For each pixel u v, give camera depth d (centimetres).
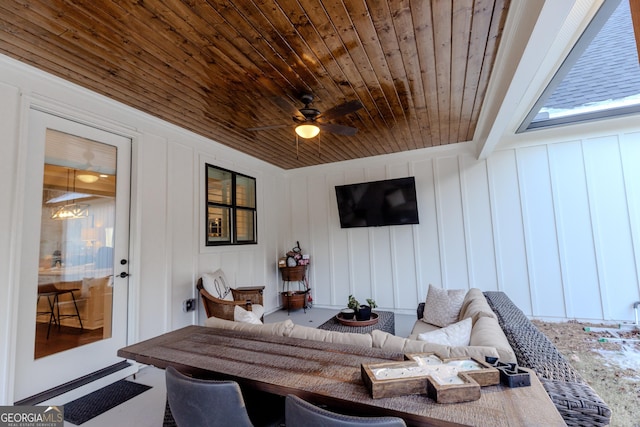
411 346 158
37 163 256
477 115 375
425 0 191
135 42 222
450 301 315
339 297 570
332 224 587
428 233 511
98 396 261
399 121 390
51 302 259
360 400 109
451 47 238
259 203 549
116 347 304
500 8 198
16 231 235
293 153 516
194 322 395
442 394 104
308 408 99
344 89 300
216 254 442
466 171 491
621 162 411
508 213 463
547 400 105
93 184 298
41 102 256
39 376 247
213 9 192
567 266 431
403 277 524
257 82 282
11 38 214
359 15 202
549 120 433
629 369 283
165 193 367
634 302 400
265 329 200
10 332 228
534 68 225
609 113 405
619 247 408
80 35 213
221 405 119
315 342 175
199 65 253
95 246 296
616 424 206
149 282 340
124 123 323
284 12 197
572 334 377
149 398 257
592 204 421
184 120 366
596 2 206
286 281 575
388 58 251
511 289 457
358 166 569
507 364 125
